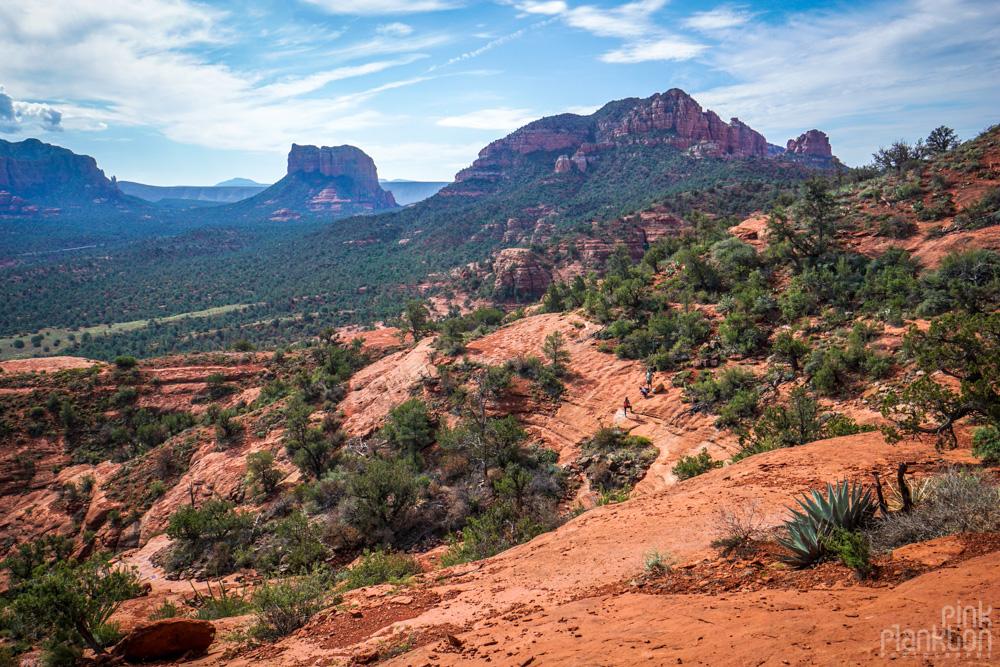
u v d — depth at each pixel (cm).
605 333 5231
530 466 3697
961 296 3403
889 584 546
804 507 799
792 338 3597
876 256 4722
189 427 7375
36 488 6762
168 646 1042
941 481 787
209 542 3756
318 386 6438
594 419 4075
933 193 5353
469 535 2261
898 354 2983
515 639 706
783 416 2389
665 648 505
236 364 8694
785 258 5262
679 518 1255
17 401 7625
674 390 3928
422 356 5978
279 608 1116
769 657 405
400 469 3388
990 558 509
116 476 6209
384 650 826
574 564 1151
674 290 5616
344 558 3061
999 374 1076
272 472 4722
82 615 1285
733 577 769
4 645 1648
